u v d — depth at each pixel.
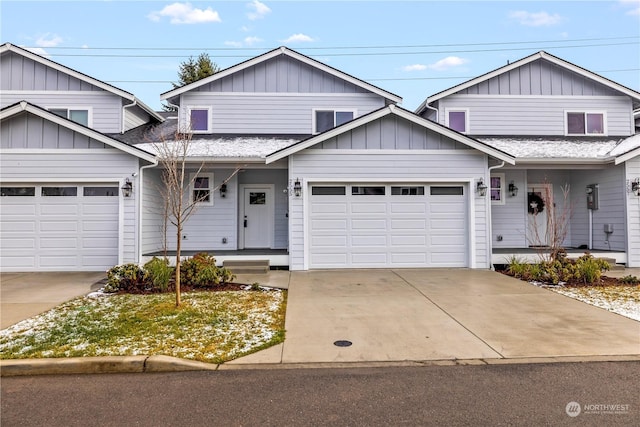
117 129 13.09
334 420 3.16
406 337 5.15
